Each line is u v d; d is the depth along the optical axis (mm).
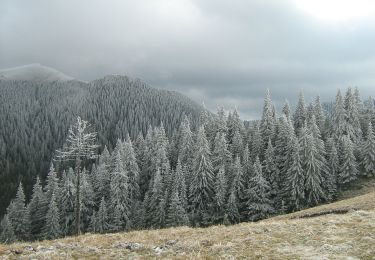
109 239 21766
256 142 82188
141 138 107375
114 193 74125
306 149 68562
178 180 72875
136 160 92562
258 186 68875
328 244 16688
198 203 72062
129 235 23125
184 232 23141
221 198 68438
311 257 15211
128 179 80438
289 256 15625
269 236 19375
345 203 35031
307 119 94688
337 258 14875
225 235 20531
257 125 84500
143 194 87250
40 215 78812
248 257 15883
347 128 84312
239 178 71000
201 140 72875
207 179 71312
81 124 39156
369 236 17406
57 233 70688
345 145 73500
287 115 99062
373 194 37469
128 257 16922
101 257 16938
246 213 69750
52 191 80375
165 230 24688
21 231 76125
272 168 73188
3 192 164125
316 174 68875
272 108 97188
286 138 77750
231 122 94438
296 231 20062
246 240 18859
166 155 92125
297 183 67938
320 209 34438
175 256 16688
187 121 101500
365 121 92688
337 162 74312
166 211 71625
